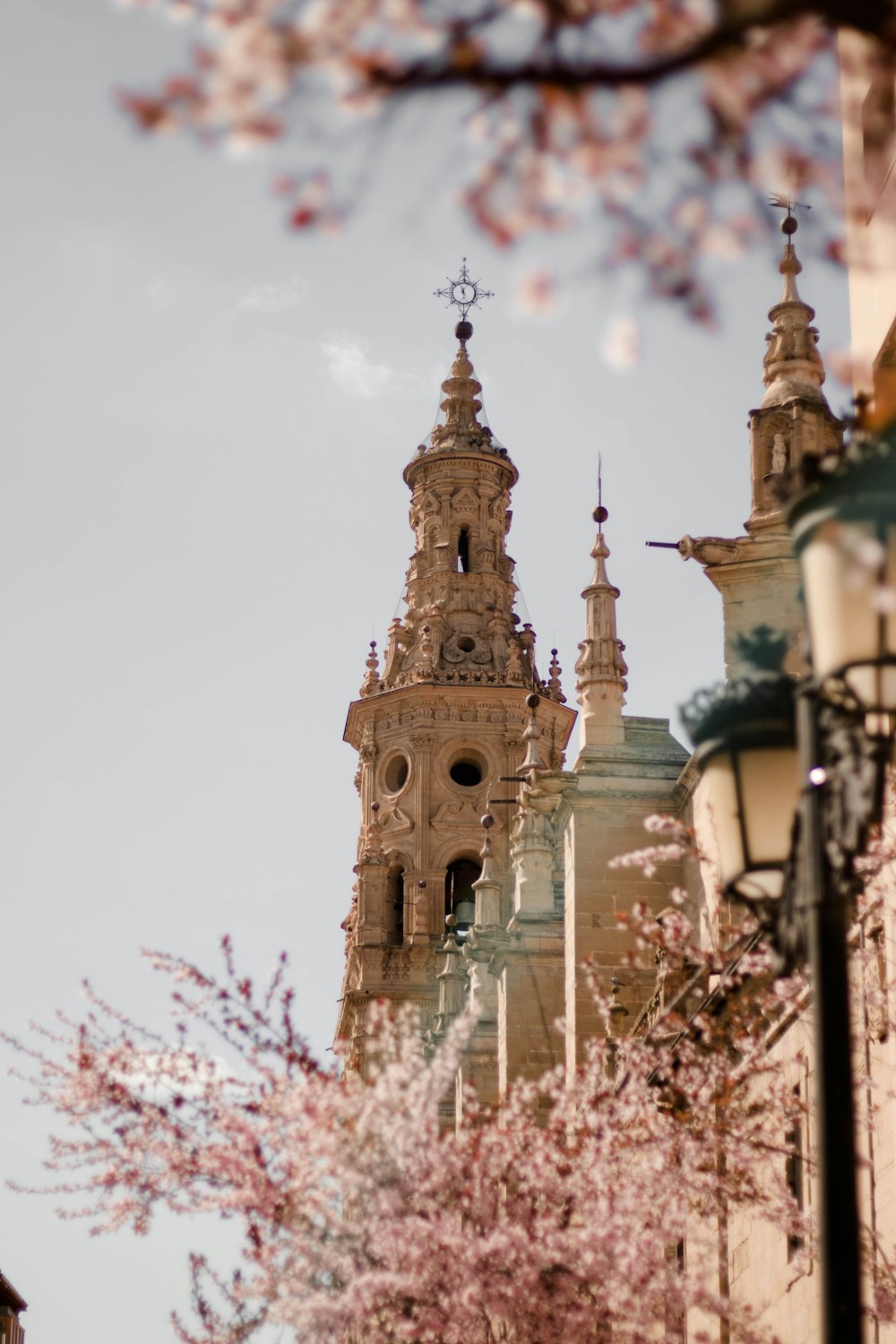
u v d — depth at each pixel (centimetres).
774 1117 3297
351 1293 2842
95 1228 2936
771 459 4547
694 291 984
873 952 3016
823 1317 1368
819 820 1480
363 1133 3028
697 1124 3200
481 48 939
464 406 11888
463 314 12112
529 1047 6219
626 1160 3203
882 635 1430
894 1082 2914
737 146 979
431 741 10881
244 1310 2944
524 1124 3300
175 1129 2972
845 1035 1429
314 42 918
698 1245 3578
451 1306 2939
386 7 930
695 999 4191
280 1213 2939
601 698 5369
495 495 11606
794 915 1547
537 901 6406
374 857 10688
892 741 1473
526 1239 2978
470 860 10794
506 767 10850
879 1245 2978
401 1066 3105
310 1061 3055
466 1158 3119
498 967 6425
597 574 5491
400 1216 2975
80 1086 2966
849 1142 1398
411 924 10488
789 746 1616
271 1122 2983
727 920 4425
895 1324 2884
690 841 3269
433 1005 10275
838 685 1468
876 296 2942
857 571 1420
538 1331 2988
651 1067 3547
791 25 962
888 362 2914
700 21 950
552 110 955
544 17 946
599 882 5194
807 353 4612
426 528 11544
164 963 3062
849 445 1489
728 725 1623
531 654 11275
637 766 5278
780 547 4441
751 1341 3088
